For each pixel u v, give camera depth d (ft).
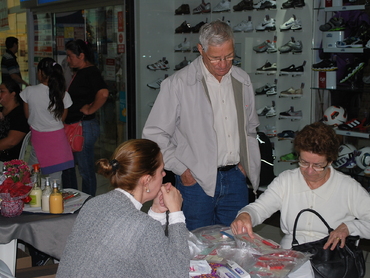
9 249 8.11
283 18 15.84
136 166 5.18
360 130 13.21
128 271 4.85
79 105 14.17
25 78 25.35
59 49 21.02
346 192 7.00
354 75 13.70
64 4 19.77
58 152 13.19
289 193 7.30
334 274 6.13
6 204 8.08
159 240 4.89
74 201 9.08
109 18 17.87
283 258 5.76
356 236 6.47
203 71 8.37
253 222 6.91
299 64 15.65
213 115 8.31
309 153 6.54
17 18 24.86
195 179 8.45
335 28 13.43
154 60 17.94
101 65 18.83
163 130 8.41
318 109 14.69
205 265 5.50
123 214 4.99
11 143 12.83
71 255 4.94
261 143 13.14
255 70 16.78
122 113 18.03
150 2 17.43
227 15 17.37
